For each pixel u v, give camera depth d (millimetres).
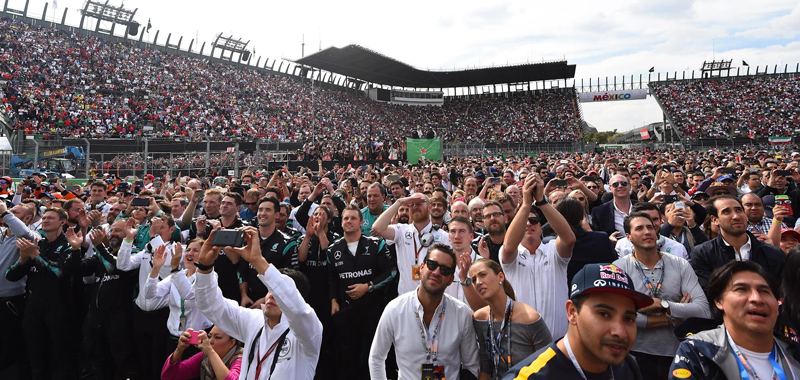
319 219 5320
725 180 6918
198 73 43375
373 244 5008
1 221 5895
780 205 4348
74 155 19891
